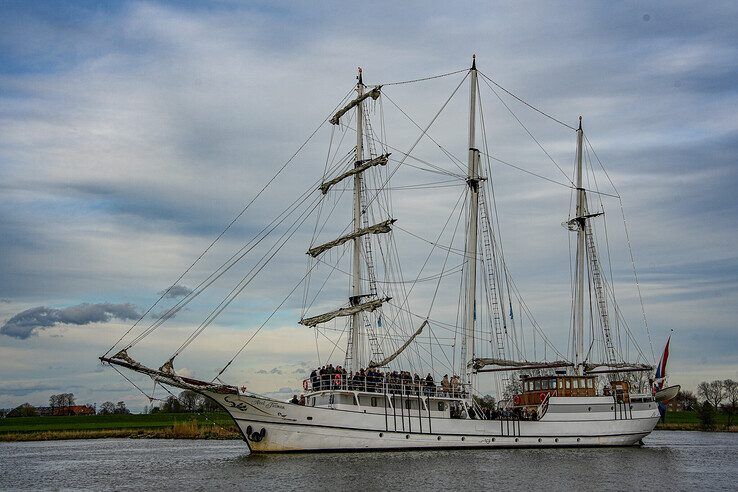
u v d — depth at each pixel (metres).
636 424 86.19
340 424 67.19
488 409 82.88
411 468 60.41
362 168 79.62
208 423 161.25
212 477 56.62
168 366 63.59
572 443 81.69
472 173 86.31
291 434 66.44
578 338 92.38
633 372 93.62
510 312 87.25
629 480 58.62
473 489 51.44
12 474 68.31
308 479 54.06
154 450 100.31
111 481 59.69
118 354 62.50
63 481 61.16
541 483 55.03
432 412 72.81
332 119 83.62
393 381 70.81
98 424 176.38
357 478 54.59
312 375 70.38
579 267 94.19
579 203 95.31
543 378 83.69
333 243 78.50
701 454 85.00
